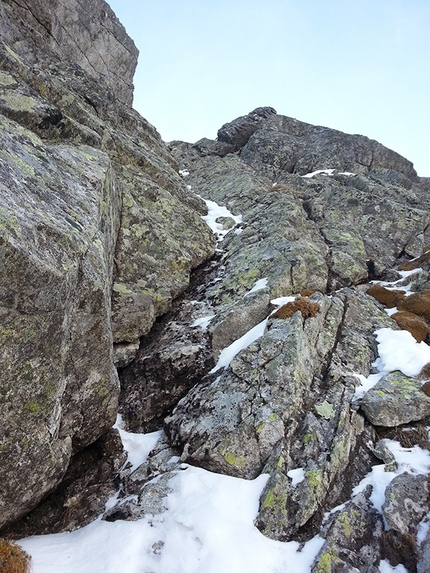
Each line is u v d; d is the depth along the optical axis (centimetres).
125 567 657
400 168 3316
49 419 701
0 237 575
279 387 941
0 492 666
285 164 3338
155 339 1284
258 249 1648
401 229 2116
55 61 2055
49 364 680
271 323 1140
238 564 649
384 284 1694
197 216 1822
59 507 831
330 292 1523
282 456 820
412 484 777
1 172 723
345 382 1034
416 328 1337
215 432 895
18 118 1130
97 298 796
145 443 996
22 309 620
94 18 2717
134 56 3186
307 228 1920
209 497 769
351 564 658
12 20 1970
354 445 883
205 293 1479
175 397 1084
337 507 758
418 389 1003
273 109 4081
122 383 1169
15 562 650
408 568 655
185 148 3969
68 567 683
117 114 2095
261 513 736
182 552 677
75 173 1027
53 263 657
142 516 764
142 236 1445
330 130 3578
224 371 1062
